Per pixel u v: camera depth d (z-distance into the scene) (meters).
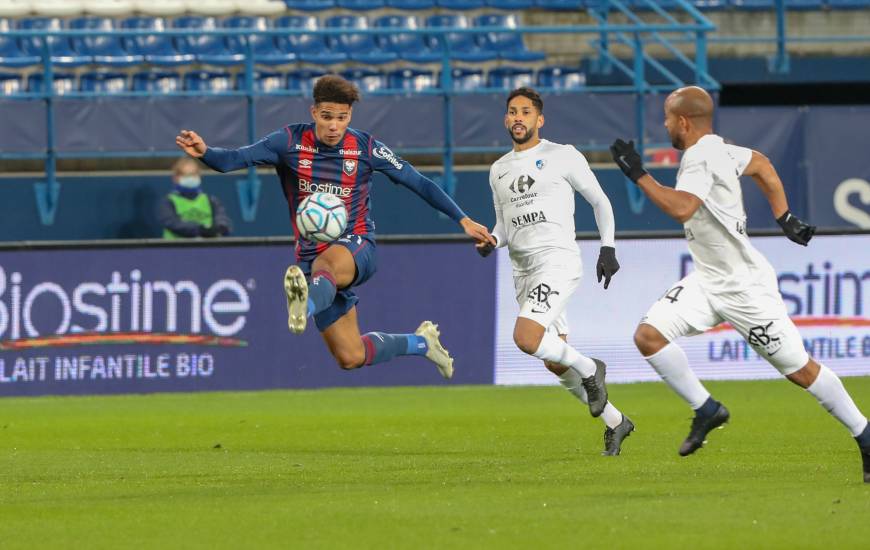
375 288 47.84
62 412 41.94
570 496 23.50
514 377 48.81
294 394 46.75
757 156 26.48
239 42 68.62
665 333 26.98
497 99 58.66
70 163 59.94
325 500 23.56
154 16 67.75
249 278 47.31
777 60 73.62
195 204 53.97
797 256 48.94
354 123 57.69
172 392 46.84
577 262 30.34
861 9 75.50
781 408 41.31
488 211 60.00
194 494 24.81
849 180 64.62
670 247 48.72
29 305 45.88
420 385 48.69
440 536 19.95
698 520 20.91
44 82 59.59
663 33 72.50
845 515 21.25
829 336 49.22
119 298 46.41
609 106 58.69
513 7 71.69
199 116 56.91
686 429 36.31
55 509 23.20
